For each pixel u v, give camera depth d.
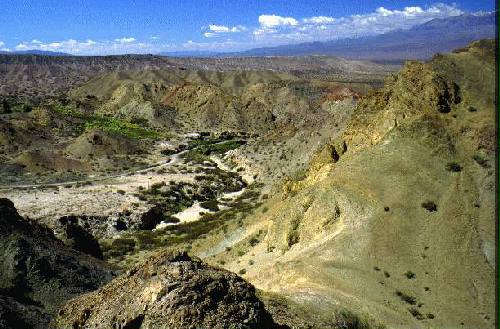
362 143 59.03
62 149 129.25
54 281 38.84
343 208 46.69
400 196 46.88
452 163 50.12
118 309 24.59
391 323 33.91
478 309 36.84
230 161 124.44
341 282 38.00
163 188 98.75
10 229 41.47
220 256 56.34
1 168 105.69
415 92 57.34
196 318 22.48
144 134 163.12
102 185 100.75
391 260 41.16
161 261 25.84
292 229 49.09
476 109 55.12
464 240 42.56
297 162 95.38
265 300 31.94
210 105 197.38
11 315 31.16
